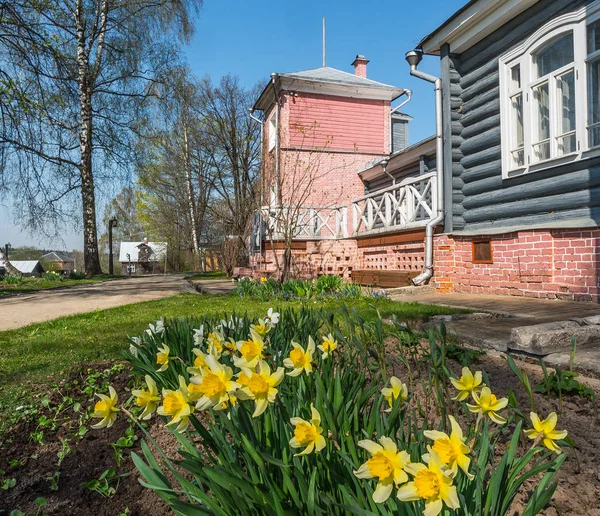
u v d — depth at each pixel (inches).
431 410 79.3
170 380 88.4
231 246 653.3
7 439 82.0
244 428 45.1
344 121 621.9
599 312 186.4
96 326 207.3
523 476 39.9
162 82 769.6
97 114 767.7
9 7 513.7
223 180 1122.0
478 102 313.3
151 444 77.3
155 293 411.2
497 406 46.1
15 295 428.1
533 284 253.9
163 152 1160.8
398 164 525.3
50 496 63.0
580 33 238.7
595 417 76.7
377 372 103.0
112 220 1293.1
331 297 291.6
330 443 44.4
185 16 759.1
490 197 300.0
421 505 36.3
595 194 232.5
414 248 361.7
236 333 95.8
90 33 737.6
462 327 156.9
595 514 51.6
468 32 310.5
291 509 38.5
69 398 99.7
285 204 457.7
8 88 502.6
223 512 40.6
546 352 113.5
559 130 255.4
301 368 53.1
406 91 624.1
